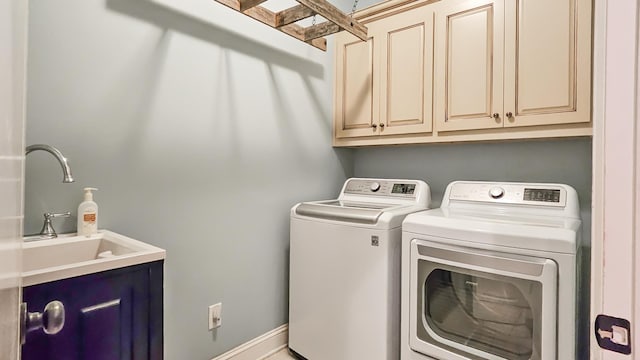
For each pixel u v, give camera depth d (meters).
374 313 1.60
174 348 1.58
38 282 0.82
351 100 2.29
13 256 0.39
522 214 1.60
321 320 1.82
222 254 1.76
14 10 0.37
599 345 0.44
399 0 2.01
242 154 1.84
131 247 1.12
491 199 1.75
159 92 1.49
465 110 1.81
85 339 0.91
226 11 1.74
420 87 1.96
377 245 1.59
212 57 1.68
